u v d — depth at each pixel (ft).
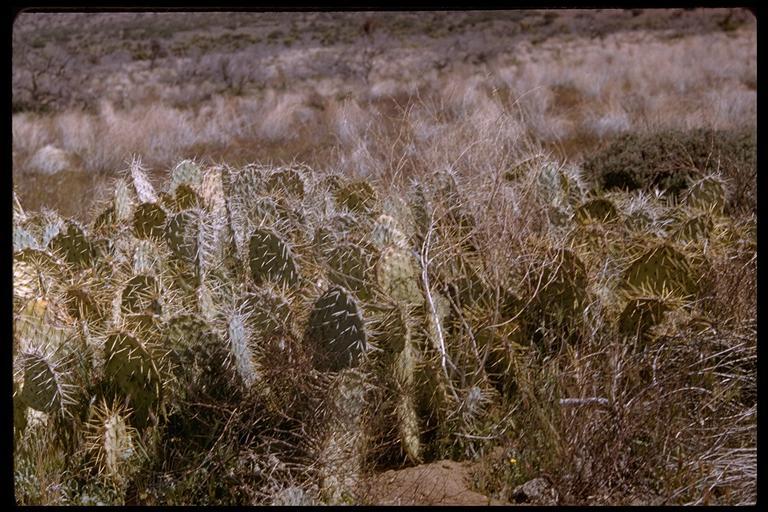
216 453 11.69
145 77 93.45
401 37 126.62
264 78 86.69
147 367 12.21
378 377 12.66
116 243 16.28
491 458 12.21
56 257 15.46
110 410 12.26
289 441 12.05
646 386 12.10
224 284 14.65
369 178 19.21
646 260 14.76
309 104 66.28
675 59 79.56
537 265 14.32
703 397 12.48
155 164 43.80
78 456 11.94
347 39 128.47
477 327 13.56
